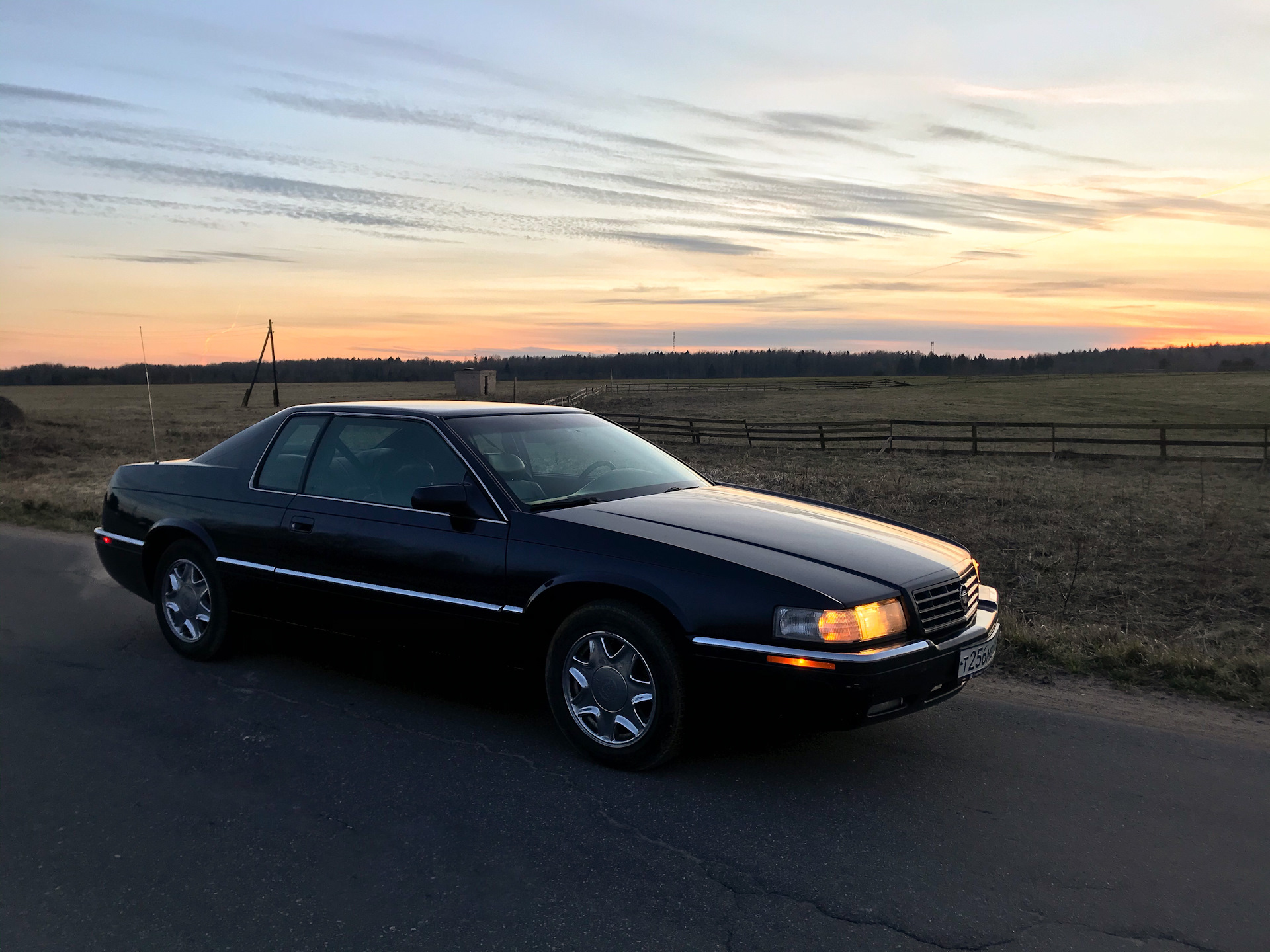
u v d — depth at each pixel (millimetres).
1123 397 70625
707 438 32312
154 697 4625
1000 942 2594
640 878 2922
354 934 2602
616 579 3650
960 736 4211
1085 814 3414
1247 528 12398
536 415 4957
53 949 2525
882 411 54531
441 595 4129
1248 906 2793
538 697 4660
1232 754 4020
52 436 27391
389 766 3779
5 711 4426
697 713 3596
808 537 3934
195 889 2848
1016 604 8594
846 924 2670
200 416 46750
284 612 4785
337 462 4719
